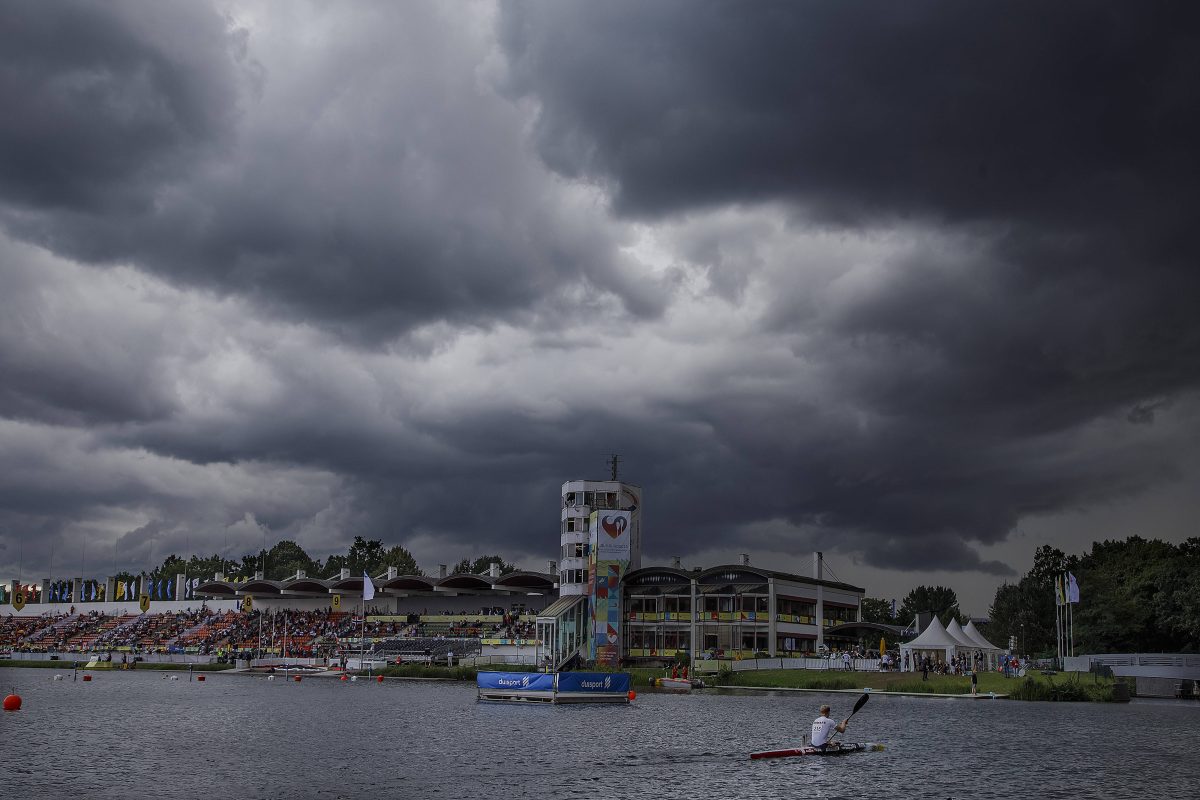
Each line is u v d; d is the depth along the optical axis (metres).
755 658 135.88
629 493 163.88
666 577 155.00
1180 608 142.00
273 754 57.75
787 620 153.38
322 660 157.88
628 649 155.50
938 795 46.34
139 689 114.31
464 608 177.75
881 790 47.47
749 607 151.50
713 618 151.62
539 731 70.56
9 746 60.31
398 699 100.88
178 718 78.38
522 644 151.88
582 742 64.12
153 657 166.25
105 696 102.50
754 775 51.34
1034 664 131.88
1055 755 58.97
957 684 110.31
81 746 60.66
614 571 150.38
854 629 161.25
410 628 168.88
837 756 58.12
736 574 152.00
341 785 47.62
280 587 185.38
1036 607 193.62
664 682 124.62
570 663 142.62
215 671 154.75
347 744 62.53
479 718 80.19
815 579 161.50
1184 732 71.19
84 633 188.62
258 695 105.25
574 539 155.75
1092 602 151.75
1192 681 114.12
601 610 149.25
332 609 179.75
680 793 46.41
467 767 53.38
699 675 131.88
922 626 160.00
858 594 175.38
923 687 110.75
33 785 47.03
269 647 166.38
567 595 155.00
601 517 150.88
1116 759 57.34
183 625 184.75
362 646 156.50
